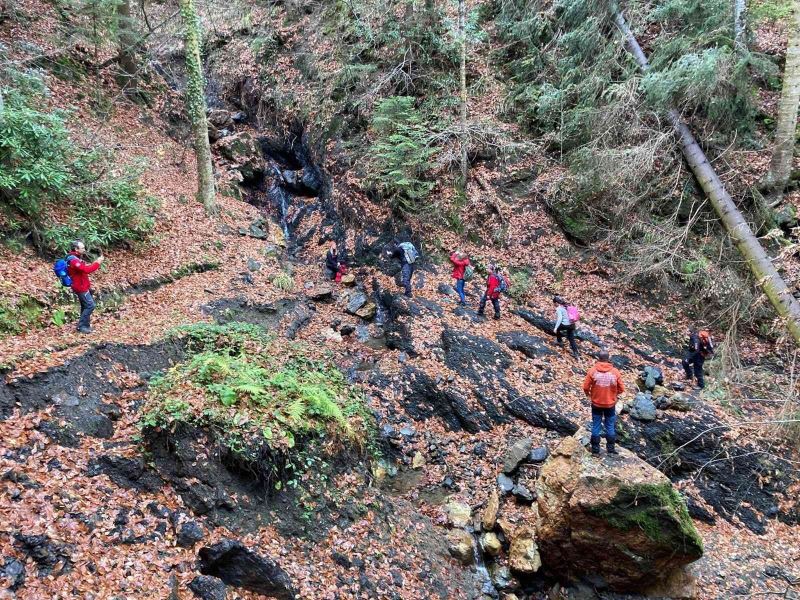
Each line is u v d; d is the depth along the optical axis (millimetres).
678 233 13219
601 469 7277
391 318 13453
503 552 8258
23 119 9859
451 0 17938
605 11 14930
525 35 16984
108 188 12133
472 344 11922
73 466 6082
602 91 14648
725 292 12445
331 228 17297
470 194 15820
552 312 13469
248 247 15078
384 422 10289
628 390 10914
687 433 9750
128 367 8227
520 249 14812
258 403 6996
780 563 8109
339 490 7113
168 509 6008
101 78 17141
